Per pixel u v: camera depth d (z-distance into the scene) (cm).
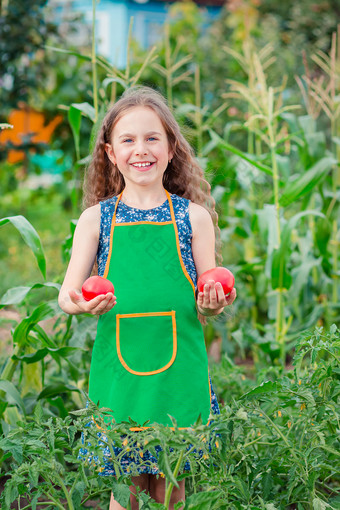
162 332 215
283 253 368
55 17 835
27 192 883
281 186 426
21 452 195
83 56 353
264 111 415
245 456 211
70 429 199
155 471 206
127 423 194
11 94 731
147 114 224
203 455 203
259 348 420
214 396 231
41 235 811
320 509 204
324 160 366
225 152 488
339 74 523
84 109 334
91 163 255
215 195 432
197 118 487
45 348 279
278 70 817
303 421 218
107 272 221
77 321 329
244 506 194
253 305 475
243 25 818
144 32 1443
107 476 200
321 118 825
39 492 195
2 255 727
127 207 227
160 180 230
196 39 780
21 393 315
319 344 229
